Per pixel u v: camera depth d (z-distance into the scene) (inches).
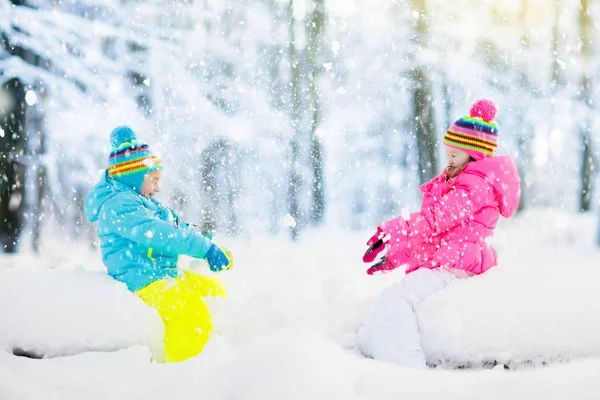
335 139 497.7
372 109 494.9
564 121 459.2
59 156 389.4
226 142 436.5
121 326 110.3
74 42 398.0
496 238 350.9
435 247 127.3
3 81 372.2
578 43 445.4
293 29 464.8
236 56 453.4
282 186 465.4
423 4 474.6
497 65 478.3
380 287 176.2
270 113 463.2
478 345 108.0
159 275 124.6
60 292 112.8
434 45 478.9
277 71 466.9
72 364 101.0
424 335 110.5
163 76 420.5
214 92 449.1
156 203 140.8
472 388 78.9
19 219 384.5
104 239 126.2
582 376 80.4
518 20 464.4
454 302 111.7
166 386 89.0
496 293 111.7
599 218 377.7
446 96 487.5
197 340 115.8
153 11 431.8
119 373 99.8
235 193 442.9
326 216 486.0
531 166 476.4
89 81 394.9
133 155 131.0
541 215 449.1
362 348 116.5
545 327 107.1
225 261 126.0
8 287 112.8
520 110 473.4
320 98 479.2
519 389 77.5
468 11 469.4
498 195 126.0
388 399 78.4
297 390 79.4
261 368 84.4
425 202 133.1
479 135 129.0
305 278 199.6
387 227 126.0
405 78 485.1
